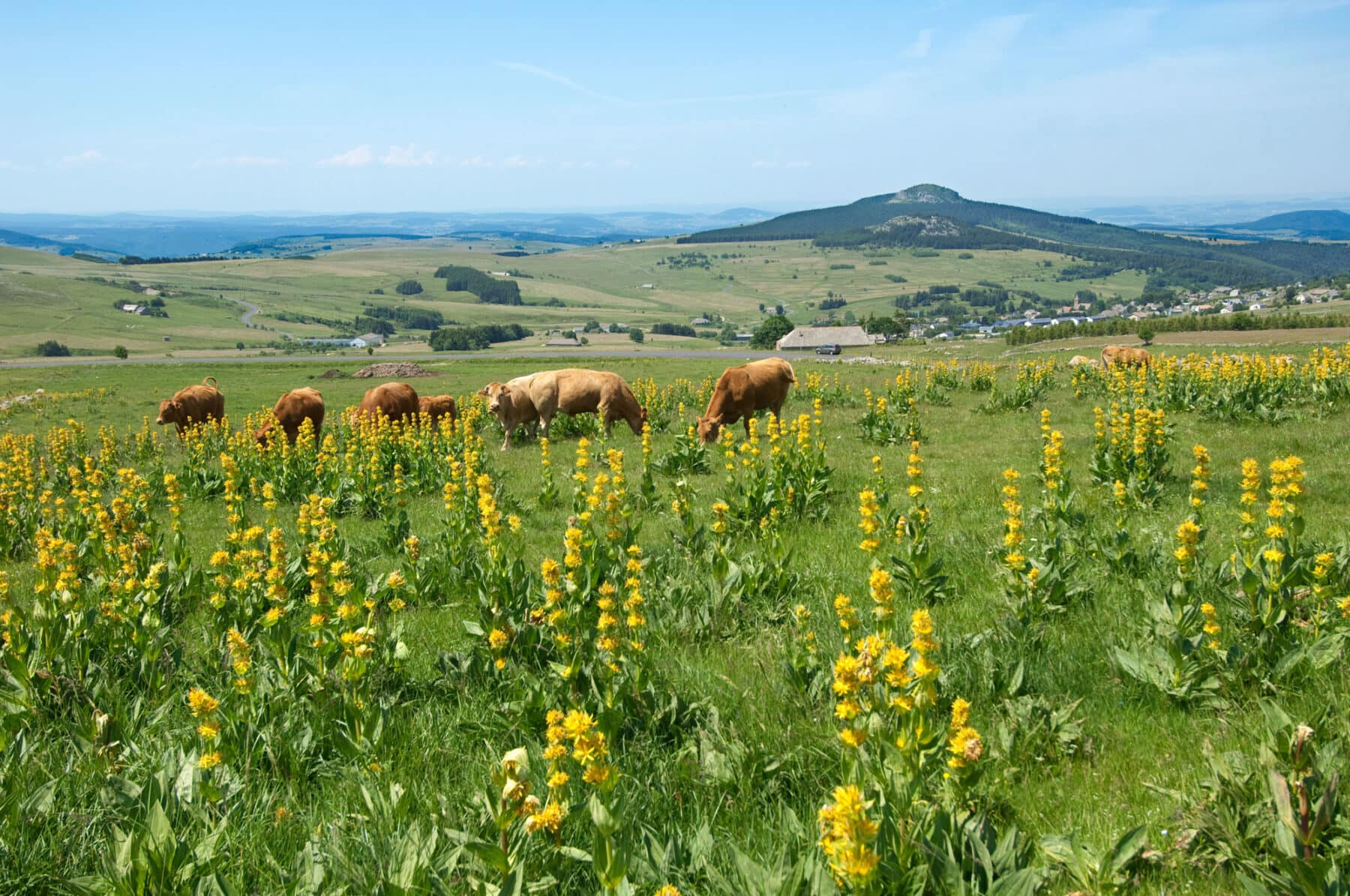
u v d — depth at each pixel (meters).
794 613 6.97
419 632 7.78
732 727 5.09
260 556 7.93
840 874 2.93
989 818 4.03
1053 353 61.38
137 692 6.25
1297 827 3.52
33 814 4.45
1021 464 14.59
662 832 4.12
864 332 147.62
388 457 17.83
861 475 14.64
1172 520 9.64
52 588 7.02
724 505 7.90
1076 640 6.29
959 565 8.59
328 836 4.12
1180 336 78.81
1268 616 5.64
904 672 3.68
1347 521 8.98
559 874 3.72
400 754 5.00
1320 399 18.75
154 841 3.77
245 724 5.09
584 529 7.71
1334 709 4.66
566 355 116.88
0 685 6.05
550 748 3.54
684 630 7.15
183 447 25.48
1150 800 4.25
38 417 40.56
